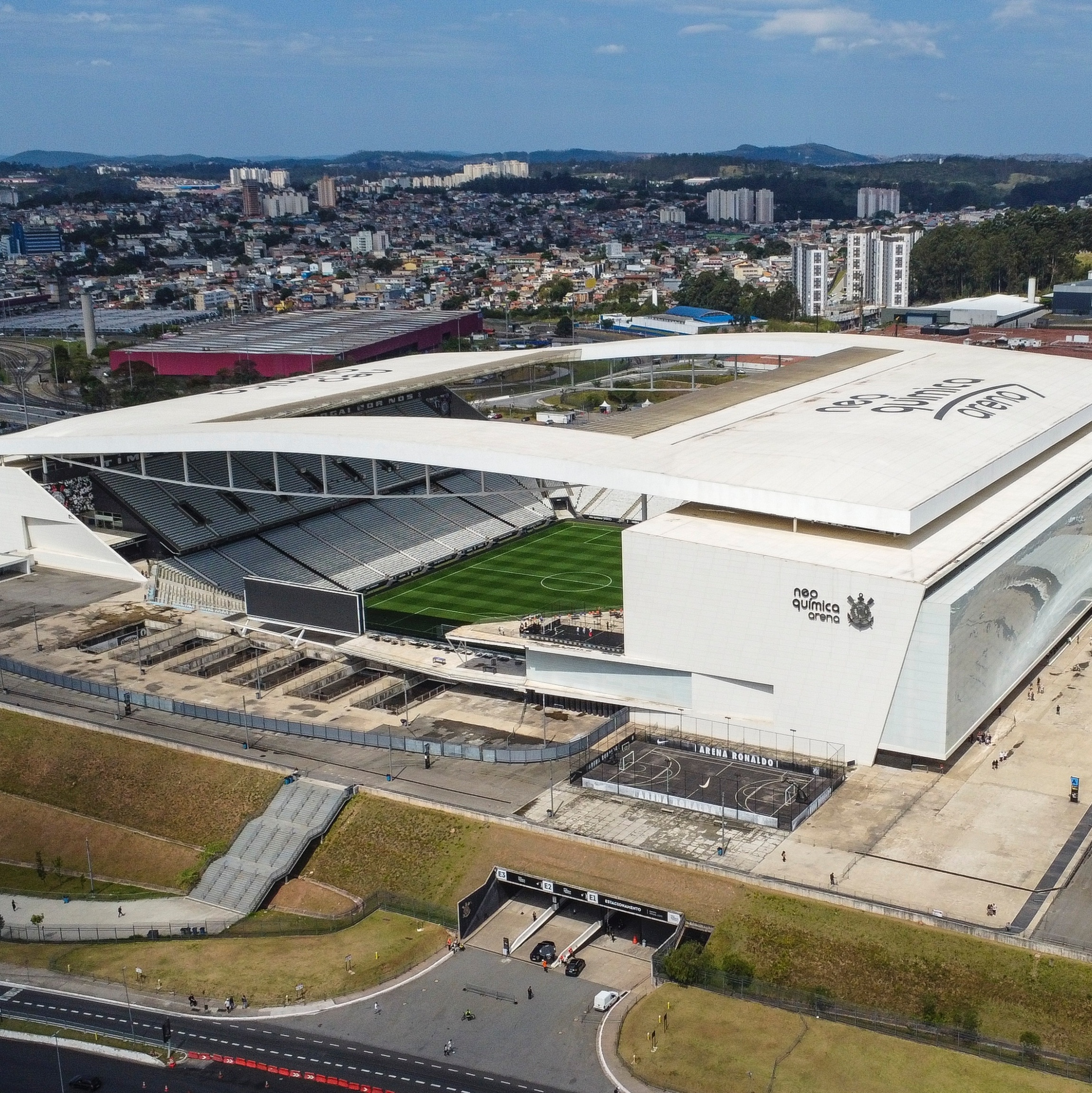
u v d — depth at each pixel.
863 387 153.50
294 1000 82.62
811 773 101.62
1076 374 166.12
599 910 91.06
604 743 109.62
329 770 107.38
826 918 82.25
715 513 117.88
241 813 104.31
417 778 105.25
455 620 148.00
